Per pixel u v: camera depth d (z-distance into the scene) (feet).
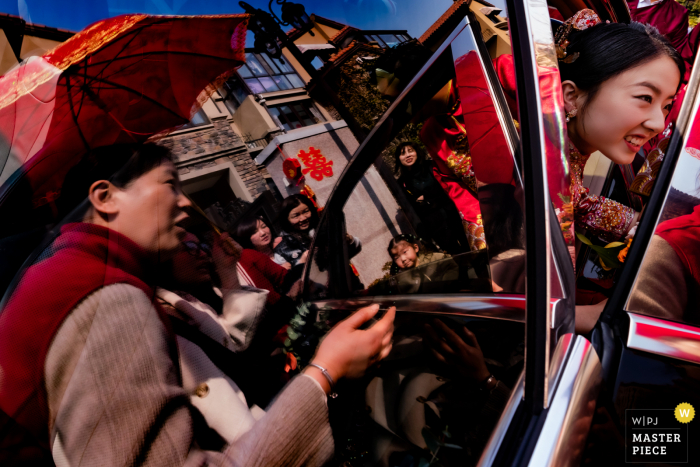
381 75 3.12
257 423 2.02
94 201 1.94
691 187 2.86
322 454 2.09
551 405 1.82
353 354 2.41
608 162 5.43
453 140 3.46
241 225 2.58
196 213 2.26
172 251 2.10
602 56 3.90
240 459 1.87
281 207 2.79
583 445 1.80
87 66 2.04
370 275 3.41
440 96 3.32
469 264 3.37
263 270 2.68
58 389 1.71
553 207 2.56
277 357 2.54
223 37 2.46
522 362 2.17
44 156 1.98
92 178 1.94
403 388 2.41
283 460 1.94
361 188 3.37
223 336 2.24
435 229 3.56
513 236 2.60
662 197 2.88
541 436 1.75
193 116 2.39
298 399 2.14
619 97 3.92
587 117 4.16
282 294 2.78
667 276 2.59
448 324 2.59
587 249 4.76
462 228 3.54
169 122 2.29
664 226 2.77
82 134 2.04
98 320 1.77
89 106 2.06
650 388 2.10
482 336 2.41
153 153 2.04
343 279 3.29
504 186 2.68
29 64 2.06
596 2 5.17
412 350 2.56
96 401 1.71
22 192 1.94
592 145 4.35
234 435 1.95
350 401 2.39
